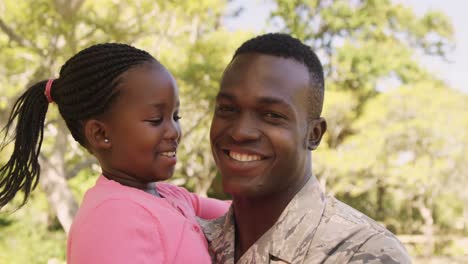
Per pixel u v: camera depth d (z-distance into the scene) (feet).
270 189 5.67
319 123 5.94
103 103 5.99
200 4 31.73
